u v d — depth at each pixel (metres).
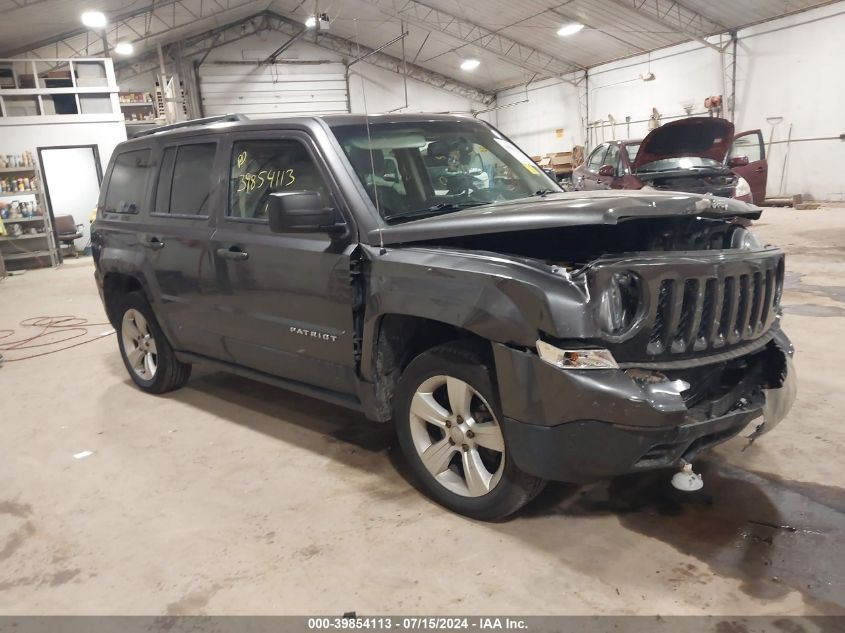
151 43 20.73
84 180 17.00
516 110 27.23
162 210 4.22
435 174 3.43
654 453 2.31
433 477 2.88
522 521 2.74
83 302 9.52
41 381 5.47
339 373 3.15
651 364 2.35
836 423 3.47
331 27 23.78
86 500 3.22
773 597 2.17
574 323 2.23
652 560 2.41
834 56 14.33
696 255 2.46
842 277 7.09
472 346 2.66
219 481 3.32
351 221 2.99
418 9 20.50
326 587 2.39
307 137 3.25
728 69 17.02
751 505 2.75
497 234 2.87
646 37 18.77
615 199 2.56
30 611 2.38
